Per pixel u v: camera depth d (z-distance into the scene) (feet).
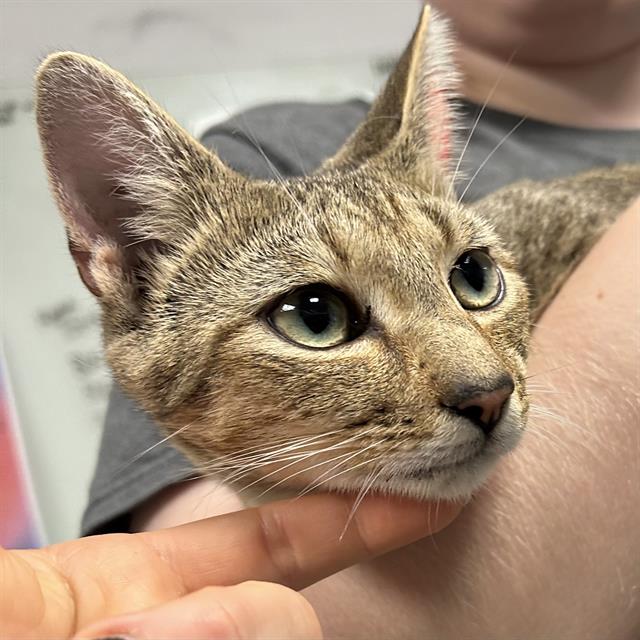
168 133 0.60
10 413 1.31
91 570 0.42
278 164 1.03
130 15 1.34
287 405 0.52
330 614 0.56
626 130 1.19
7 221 1.29
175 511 0.70
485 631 0.53
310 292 0.55
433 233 0.59
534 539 0.54
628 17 1.13
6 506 1.27
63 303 1.35
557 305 0.67
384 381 0.51
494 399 0.49
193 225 0.61
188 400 0.57
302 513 0.50
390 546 0.51
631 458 0.55
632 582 0.53
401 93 0.74
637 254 0.65
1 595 0.36
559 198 0.90
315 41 1.51
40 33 1.26
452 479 0.51
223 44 1.43
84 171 0.59
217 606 0.36
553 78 1.20
